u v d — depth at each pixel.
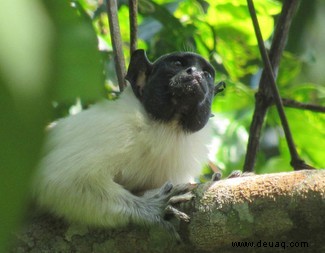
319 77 11.35
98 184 5.92
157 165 6.88
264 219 4.38
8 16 0.88
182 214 4.62
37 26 0.90
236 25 10.28
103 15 9.79
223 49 10.54
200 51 10.35
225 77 10.41
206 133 7.59
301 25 11.16
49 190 5.70
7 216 0.85
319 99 9.77
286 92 9.86
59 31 0.93
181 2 10.62
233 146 10.27
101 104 1.14
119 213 5.29
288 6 8.41
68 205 5.58
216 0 10.05
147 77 7.30
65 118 6.69
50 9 0.95
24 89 0.86
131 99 7.09
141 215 5.22
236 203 4.50
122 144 6.40
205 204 4.62
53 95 0.89
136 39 8.01
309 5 11.15
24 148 0.85
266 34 10.22
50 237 5.06
